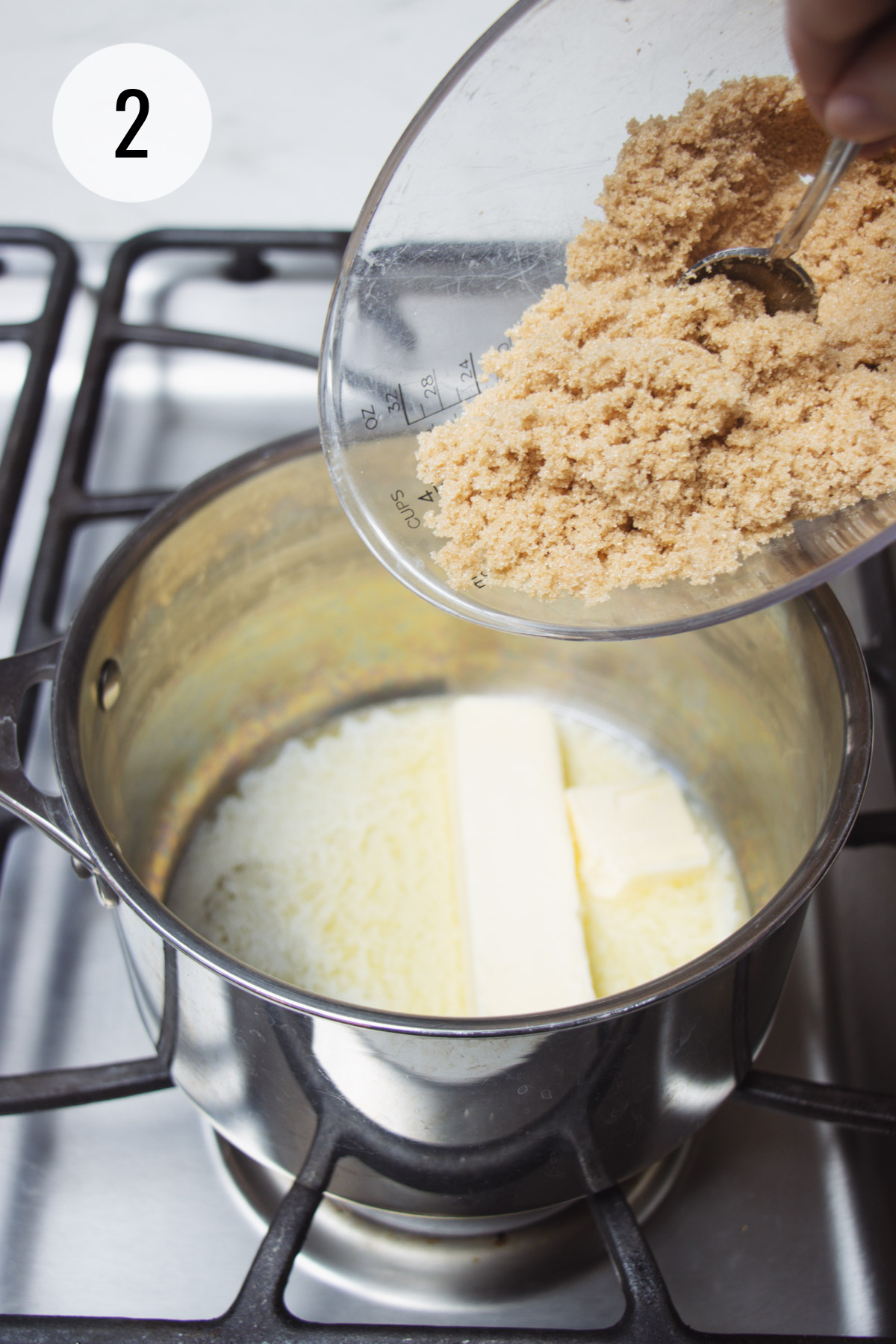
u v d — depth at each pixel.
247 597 0.42
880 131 0.31
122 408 0.50
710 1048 0.33
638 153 0.34
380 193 0.35
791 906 0.31
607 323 0.34
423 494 0.35
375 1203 0.34
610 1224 0.33
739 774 0.43
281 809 0.44
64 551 0.42
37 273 0.51
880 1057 0.38
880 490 0.33
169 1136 0.38
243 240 0.48
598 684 0.46
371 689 0.47
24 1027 0.39
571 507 0.34
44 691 0.45
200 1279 0.35
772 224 0.35
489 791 0.43
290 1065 0.32
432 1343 0.31
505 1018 0.30
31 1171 0.37
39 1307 0.35
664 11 0.34
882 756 0.42
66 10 0.48
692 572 0.33
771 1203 0.36
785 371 0.33
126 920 0.33
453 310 0.36
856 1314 0.35
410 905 0.42
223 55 0.49
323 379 0.35
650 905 0.42
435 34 0.49
